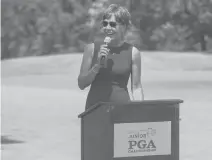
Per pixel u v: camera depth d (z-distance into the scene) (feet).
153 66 206.69
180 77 163.94
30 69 198.49
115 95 25.30
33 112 76.28
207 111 76.02
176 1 330.54
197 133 56.59
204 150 46.68
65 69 199.62
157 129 22.99
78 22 367.25
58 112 76.28
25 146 48.65
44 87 130.11
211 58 215.10
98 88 25.52
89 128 23.77
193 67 207.62
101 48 24.25
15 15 376.89
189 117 69.62
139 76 25.84
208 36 330.13
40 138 53.57
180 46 337.31
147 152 22.95
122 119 22.52
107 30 25.13
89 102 25.72
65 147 48.29
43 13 374.63
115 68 25.34
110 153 22.48
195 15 325.83
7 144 49.67
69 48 359.66
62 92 112.06
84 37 358.02
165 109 23.03
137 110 22.67
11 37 375.04
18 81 155.63
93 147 23.52
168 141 23.15
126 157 22.70
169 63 211.41
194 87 122.52
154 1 341.82
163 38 337.11
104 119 22.63
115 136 22.52
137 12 340.59
